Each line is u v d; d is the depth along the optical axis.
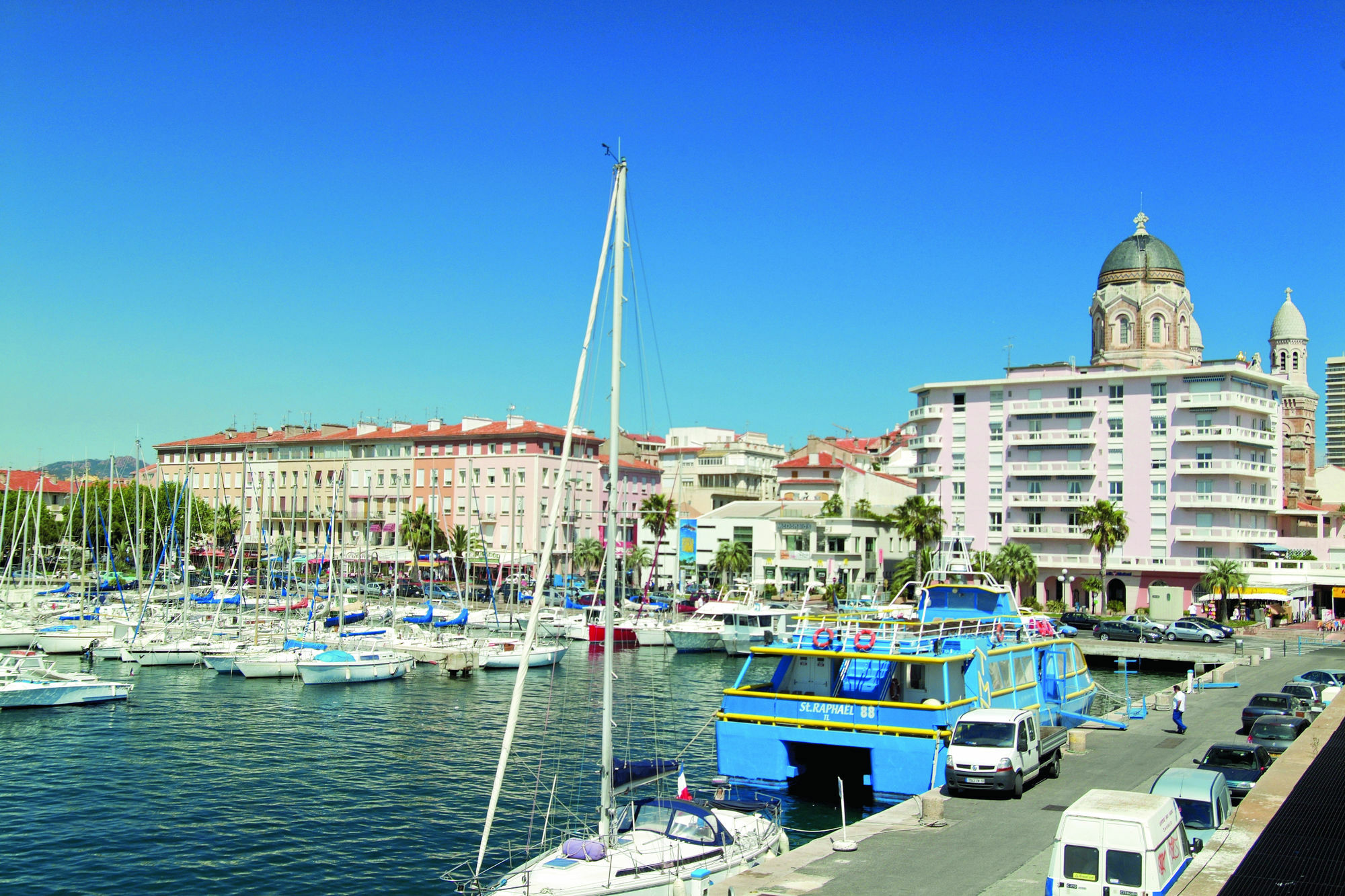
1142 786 34.09
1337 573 104.75
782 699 38.47
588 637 92.62
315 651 72.44
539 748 48.38
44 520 154.12
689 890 24.70
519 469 145.00
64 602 107.50
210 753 47.31
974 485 121.50
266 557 142.88
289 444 167.38
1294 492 150.50
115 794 40.06
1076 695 48.75
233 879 30.77
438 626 100.50
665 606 117.19
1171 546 110.88
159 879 30.75
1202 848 23.80
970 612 45.75
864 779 36.66
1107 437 115.00
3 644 82.56
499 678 72.31
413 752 47.47
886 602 118.50
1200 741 42.25
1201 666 76.94
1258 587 104.81
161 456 183.00
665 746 48.81
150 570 145.38
